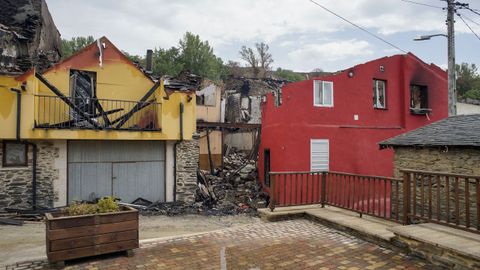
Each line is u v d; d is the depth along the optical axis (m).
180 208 13.85
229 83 34.53
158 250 5.91
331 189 8.47
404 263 5.09
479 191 5.05
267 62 49.12
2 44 13.48
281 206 8.29
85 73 13.30
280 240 6.39
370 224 6.72
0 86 10.75
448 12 13.00
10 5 15.00
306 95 14.92
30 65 14.34
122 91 13.77
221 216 13.41
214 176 19.64
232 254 5.68
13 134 10.93
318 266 5.09
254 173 19.62
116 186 13.33
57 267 5.16
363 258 5.36
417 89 17.98
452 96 12.89
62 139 12.23
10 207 11.62
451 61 12.95
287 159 14.65
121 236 5.56
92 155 12.97
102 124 12.98
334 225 7.05
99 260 5.44
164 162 14.23
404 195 6.34
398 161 9.93
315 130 14.99
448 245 4.76
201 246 6.11
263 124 18.02
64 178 12.41
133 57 34.50
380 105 16.94
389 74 17.02
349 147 15.66
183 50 36.84
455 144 8.00
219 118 26.81
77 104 12.96
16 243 8.21
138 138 12.82
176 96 13.56
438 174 5.66
